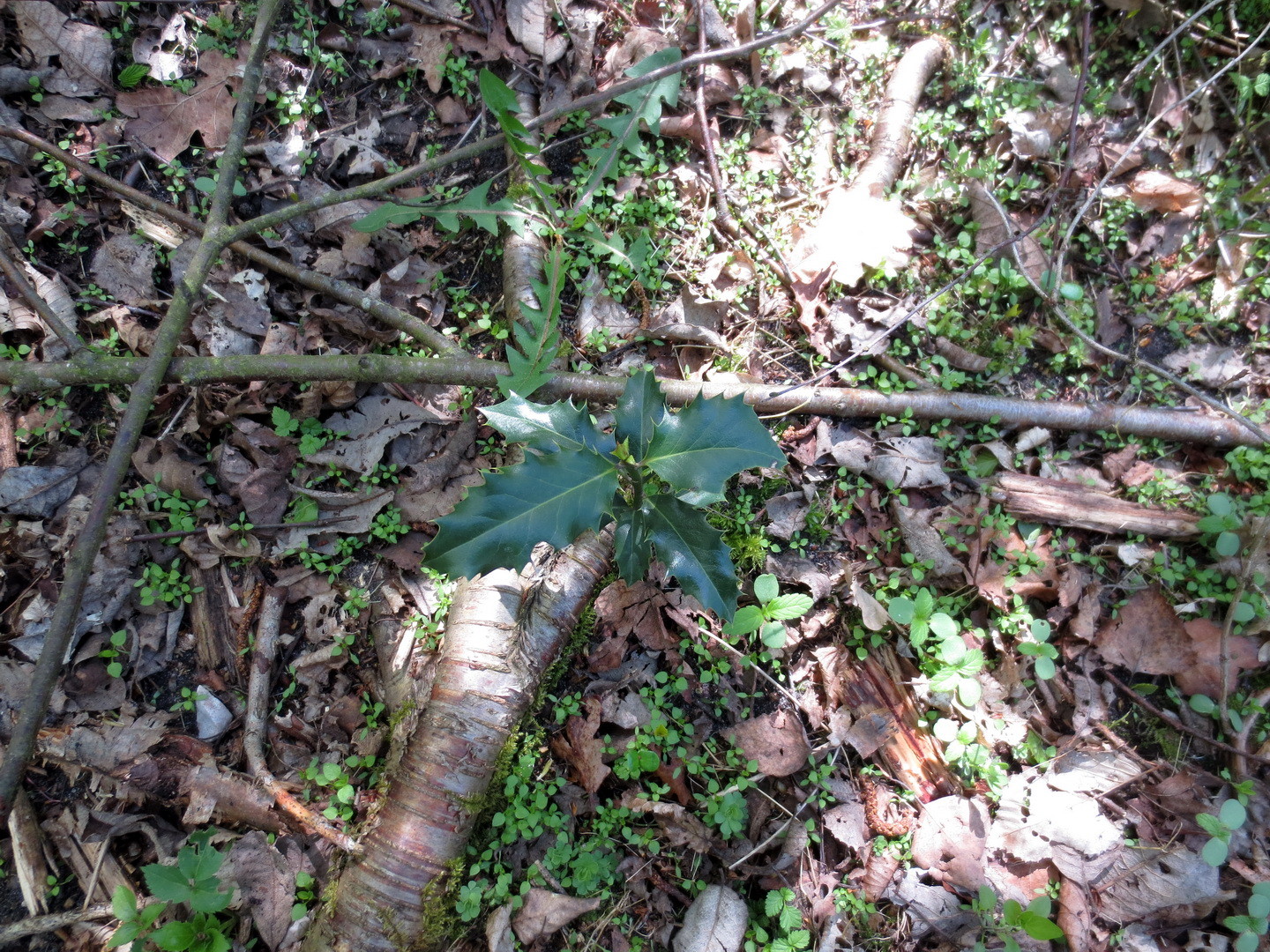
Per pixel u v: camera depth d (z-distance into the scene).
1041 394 0.51
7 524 0.43
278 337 0.47
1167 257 0.53
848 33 0.53
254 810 0.41
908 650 0.45
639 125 0.48
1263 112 0.54
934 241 0.53
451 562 0.32
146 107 0.49
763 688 0.45
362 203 0.50
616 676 0.45
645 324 0.49
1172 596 0.47
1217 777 0.44
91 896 0.39
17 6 0.48
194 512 0.45
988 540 0.47
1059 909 0.42
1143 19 0.55
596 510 0.33
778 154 0.53
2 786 0.36
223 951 0.38
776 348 0.50
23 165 0.47
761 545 0.46
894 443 0.48
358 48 0.52
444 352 0.46
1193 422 0.49
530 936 0.40
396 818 0.39
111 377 0.43
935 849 0.43
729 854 0.42
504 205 0.47
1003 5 0.56
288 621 0.45
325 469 0.46
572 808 0.43
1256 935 0.40
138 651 0.43
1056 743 0.45
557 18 0.53
